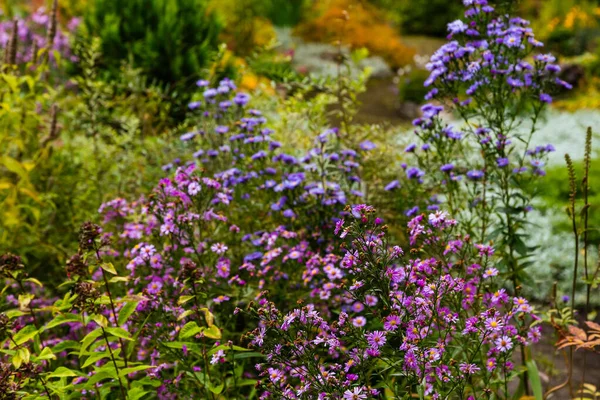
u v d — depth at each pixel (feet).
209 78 19.11
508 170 11.01
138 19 25.61
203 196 10.17
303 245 10.61
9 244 12.84
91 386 7.82
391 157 14.35
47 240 13.44
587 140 9.72
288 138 15.06
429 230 8.23
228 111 14.30
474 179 11.01
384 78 51.96
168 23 24.97
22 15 30.42
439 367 7.41
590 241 19.56
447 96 11.35
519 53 10.98
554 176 22.54
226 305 9.98
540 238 19.84
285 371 8.44
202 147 14.57
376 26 61.82
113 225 12.69
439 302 7.69
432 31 73.82
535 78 10.96
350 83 15.46
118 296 11.00
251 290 10.12
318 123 14.56
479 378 9.47
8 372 7.14
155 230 10.46
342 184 12.67
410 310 7.38
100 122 17.24
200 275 8.07
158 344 8.90
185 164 13.99
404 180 13.70
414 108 39.83
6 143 13.91
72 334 11.09
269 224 12.18
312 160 12.66
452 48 11.07
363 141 14.47
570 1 58.95
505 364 8.25
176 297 9.89
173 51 24.90
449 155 11.71
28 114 14.05
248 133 13.25
